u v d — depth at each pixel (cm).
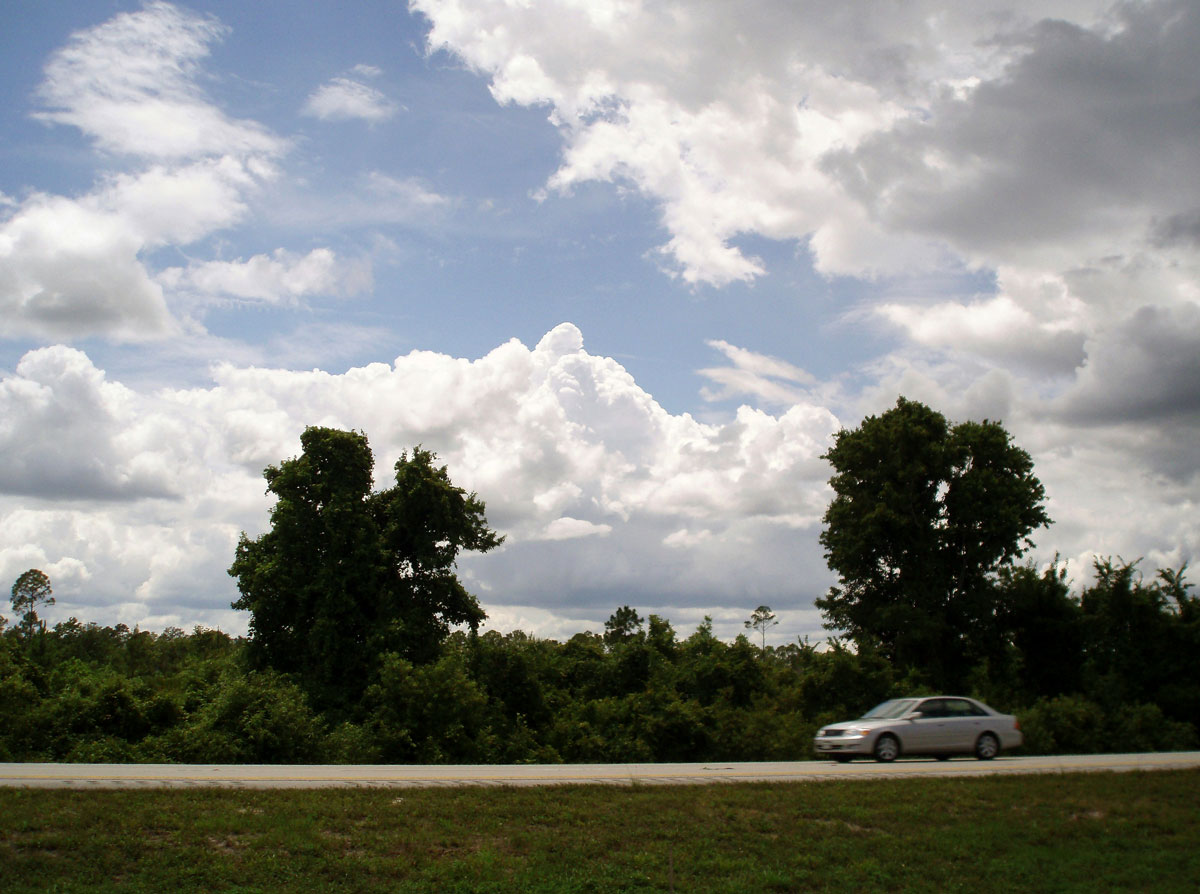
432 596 5094
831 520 5369
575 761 4553
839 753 2338
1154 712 4169
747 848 1372
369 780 1806
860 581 5309
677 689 5328
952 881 1265
